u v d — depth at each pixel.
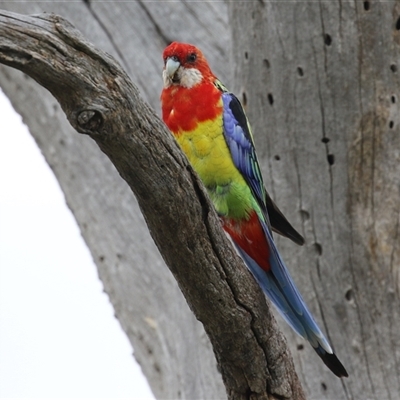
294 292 9.16
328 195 10.49
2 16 6.16
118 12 13.27
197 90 9.73
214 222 7.52
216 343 8.14
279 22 10.60
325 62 10.45
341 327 10.42
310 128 10.54
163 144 7.00
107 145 6.80
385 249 10.36
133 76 12.93
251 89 10.91
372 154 10.41
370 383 10.29
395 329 10.32
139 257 12.64
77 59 6.39
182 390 11.41
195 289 7.75
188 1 12.93
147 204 7.23
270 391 8.34
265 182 10.80
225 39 12.47
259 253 9.58
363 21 10.39
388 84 10.44
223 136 9.67
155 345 12.37
